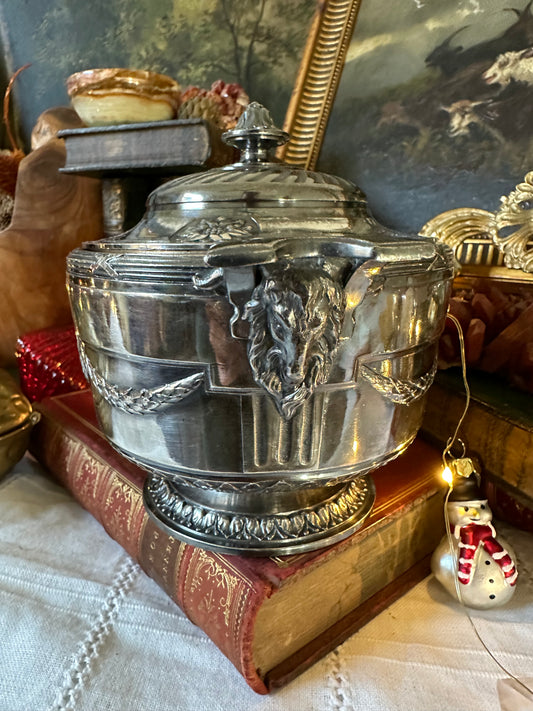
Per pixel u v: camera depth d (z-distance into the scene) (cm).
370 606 49
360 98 74
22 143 130
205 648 46
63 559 57
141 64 100
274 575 40
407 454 62
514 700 39
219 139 70
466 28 63
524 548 59
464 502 50
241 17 84
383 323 36
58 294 102
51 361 87
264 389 34
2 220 112
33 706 40
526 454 54
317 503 47
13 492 71
